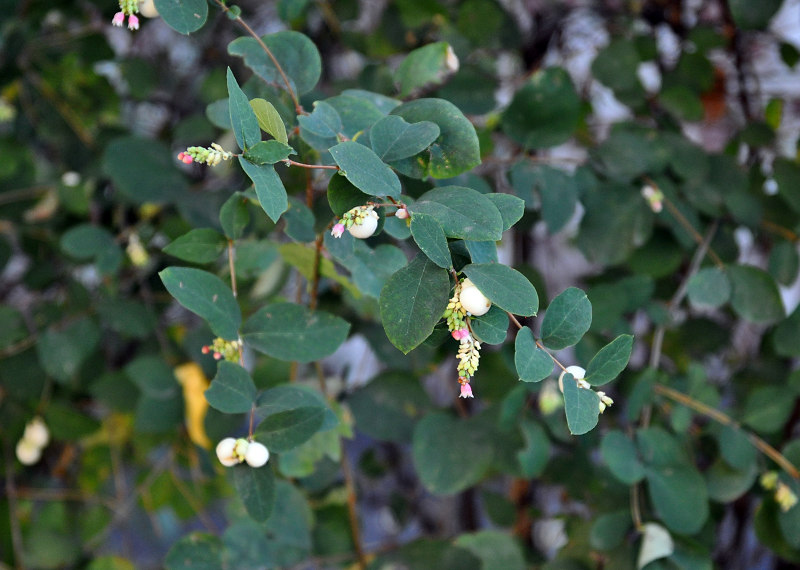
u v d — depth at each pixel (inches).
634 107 38.4
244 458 26.1
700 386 32.8
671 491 31.2
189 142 39.1
